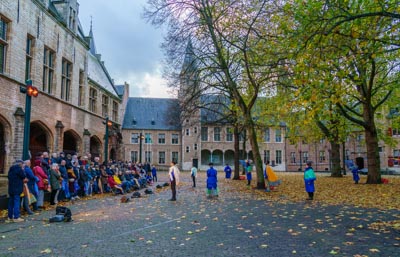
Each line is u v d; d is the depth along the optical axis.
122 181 19.98
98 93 34.12
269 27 15.51
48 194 14.11
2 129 18.98
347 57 11.04
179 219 9.91
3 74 17.53
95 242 7.06
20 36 19.45
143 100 71.06
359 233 7.74
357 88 22.06
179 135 67.56
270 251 6.25
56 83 23.95
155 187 23.88
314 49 9.75
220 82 21.78
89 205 13.34
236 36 17.36
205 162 68.50
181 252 6.22
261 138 31.83
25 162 11.23
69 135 28.42
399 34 10.92
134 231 8.19
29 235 7.82
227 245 6.73
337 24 8.93
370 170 22.77
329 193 17.39
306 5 10.86
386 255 5.91
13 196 10.05
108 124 22.50
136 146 65.94
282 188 20.84
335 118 25.20
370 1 11.86
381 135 30.95
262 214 10.73
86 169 16.94
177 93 28.00
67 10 26.05
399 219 9.50
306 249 6.37
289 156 68.50
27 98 12.34
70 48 26.58
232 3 16.52
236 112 26.98
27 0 20.20
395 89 23.73
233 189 20.62
